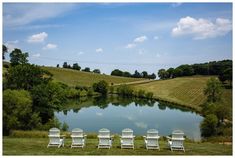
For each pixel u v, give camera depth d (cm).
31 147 1816
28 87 5472
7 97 3350
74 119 6556
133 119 6788
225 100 8525
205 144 2138
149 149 1850
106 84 13212
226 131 4550
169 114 7625
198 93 10919
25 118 3625
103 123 6156
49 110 4575
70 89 11156
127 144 1873
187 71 16150
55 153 1672
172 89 12575
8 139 2111
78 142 1889
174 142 1839
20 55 8150
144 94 11831
